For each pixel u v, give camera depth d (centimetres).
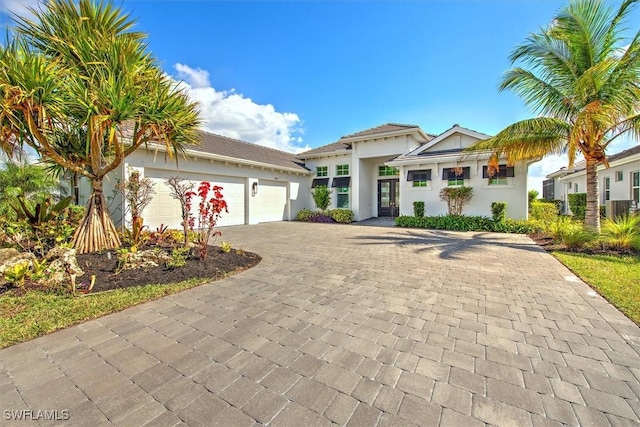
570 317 371
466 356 282
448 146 1505
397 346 301
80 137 704
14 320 349
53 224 715
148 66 661
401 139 1709
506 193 1330
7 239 660
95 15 620
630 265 620
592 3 788
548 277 553
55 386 237
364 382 242
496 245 913
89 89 559
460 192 1384
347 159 1952
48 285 457
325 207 1905
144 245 734
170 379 247
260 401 220
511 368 262
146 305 414
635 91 736
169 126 656
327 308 403
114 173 1118
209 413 207
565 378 247
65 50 586
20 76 482
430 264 663
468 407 213
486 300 433
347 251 824
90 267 559
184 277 532
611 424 197
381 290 479
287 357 281
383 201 2038
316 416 204
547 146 955
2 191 920
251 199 1648
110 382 242
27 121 530
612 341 310
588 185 908
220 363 271
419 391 231
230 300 434
